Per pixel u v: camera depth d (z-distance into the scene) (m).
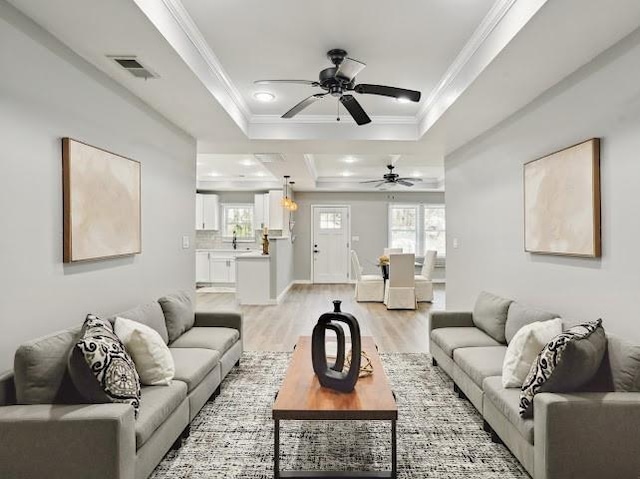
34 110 2.07
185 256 4.25
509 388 2.29
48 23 2.08
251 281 7.23
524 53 2.39
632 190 2.15
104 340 1.90
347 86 2.84
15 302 1.96
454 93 3.23
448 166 5.38
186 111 3.55
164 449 2.10
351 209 10.16
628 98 2.18
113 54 2.44
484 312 3.52
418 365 3.88
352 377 2.15
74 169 2.35
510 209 3.59
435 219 10.16
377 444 2.40
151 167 3.45
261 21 2.51
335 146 4.92
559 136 2.82
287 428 2.60
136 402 1.88
